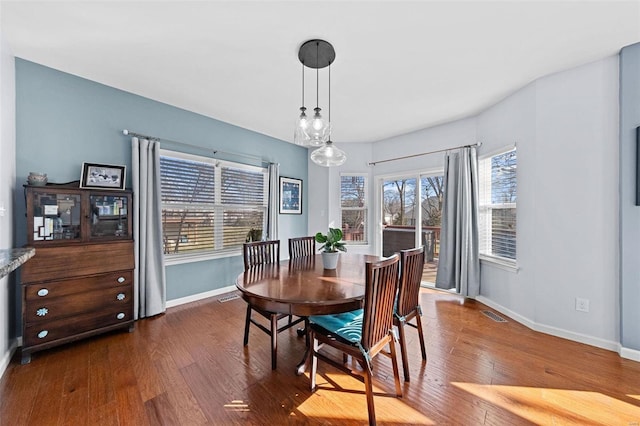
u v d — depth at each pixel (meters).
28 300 2.05
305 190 5.10
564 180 2.48
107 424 1.47
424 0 1.62
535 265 2.66
